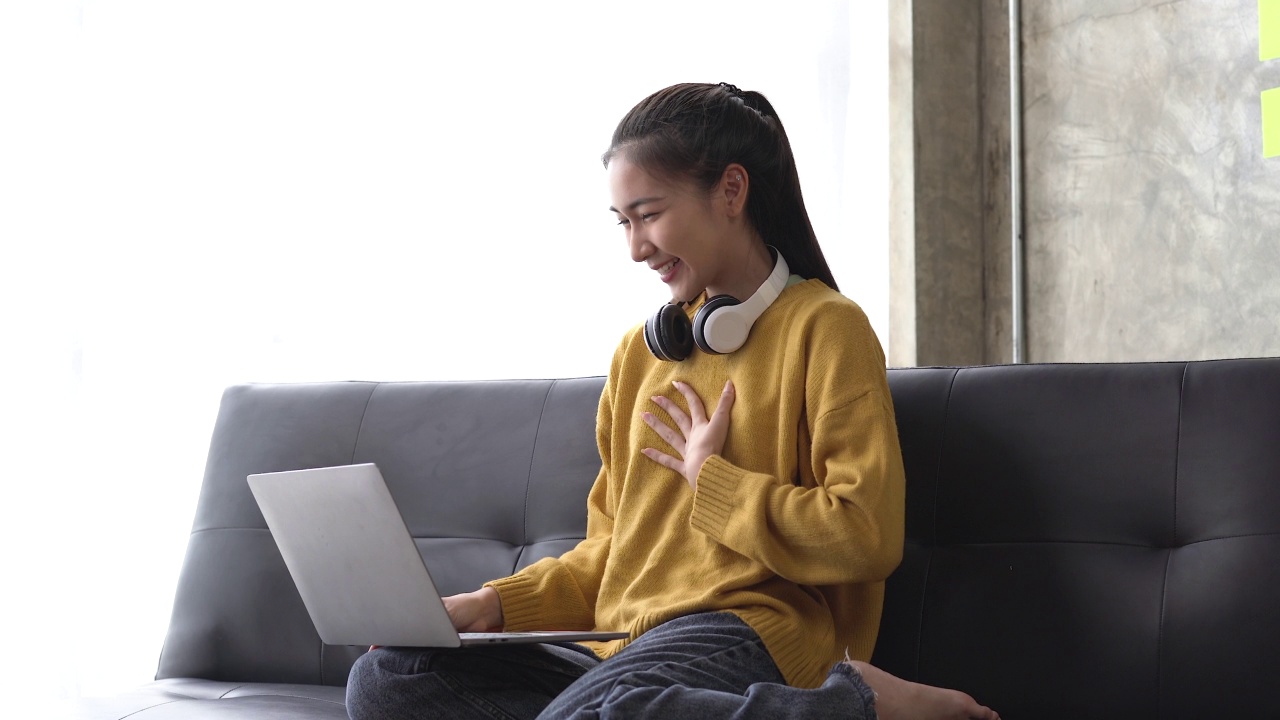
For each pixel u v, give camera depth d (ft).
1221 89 9.01
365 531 4.34
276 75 10.03
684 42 10.79
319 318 10.07
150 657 9.43
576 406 6.29
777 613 4.63
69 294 9.29
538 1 10.59
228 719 5.15
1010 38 10.66
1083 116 10.00
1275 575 4.58
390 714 4.50
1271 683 4.49
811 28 11.01
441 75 10.40
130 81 9.61
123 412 9.45
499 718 4.47
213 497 6.79
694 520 4.83
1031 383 5.36
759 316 5.18
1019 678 4.99
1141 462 5.00
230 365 9.82
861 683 4.15
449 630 4.25
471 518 6.30
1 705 8.88
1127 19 9.66
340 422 6.73
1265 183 8.71
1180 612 4.73
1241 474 4.77
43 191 9.27
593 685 4.19
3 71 9.21
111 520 9.34
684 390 5.23
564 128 10.59
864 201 10.93
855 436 4.70
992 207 10.87
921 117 10.64
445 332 10.34
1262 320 8.73
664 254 5.17
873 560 4.48
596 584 5.40
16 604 8.98
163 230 9.65
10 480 9.03
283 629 6.34
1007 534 5.21
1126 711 4.78
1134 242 9.60
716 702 3.96
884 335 10.87
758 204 5.32
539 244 10.52
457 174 10.39
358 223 10.18
